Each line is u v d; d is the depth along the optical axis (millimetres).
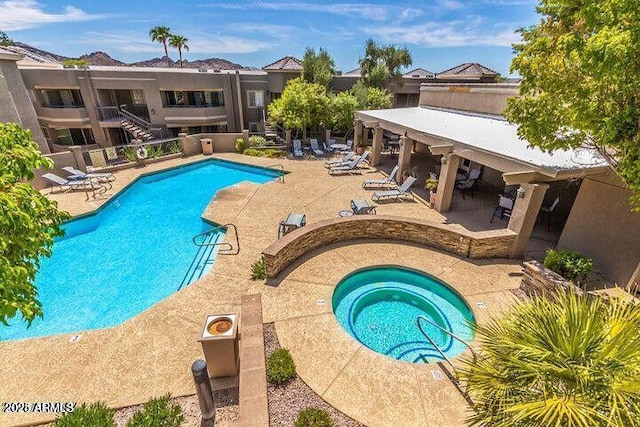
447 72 40125
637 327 4152
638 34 4977
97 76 28953
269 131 33281
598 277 9484
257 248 11859
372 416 5719
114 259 11984
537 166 9539
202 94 33344
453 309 8992
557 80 6961
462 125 16828
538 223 13680
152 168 22438
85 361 6961
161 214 15836
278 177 20703
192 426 5641
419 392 6176
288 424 5547
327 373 6574
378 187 18578
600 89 6156
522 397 4016
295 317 8109
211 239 13367
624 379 3729
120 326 7969
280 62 35281
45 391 6289
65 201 16141
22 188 4312
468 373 4684
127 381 6516
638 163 6027
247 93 34594
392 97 34688
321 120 28156
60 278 10852
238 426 5613
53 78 27953
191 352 7246
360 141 26078
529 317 4844
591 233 9969
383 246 11461
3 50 19312
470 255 10609
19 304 3719
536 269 8633
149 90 30156
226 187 18750
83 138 31625
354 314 8875
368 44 32625
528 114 7812
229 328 6281
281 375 6344
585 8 5941
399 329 8422
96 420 5453
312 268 10125
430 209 15352
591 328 4254
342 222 11484
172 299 8977
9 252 4055
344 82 34969
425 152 25750
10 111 18141
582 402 3660
